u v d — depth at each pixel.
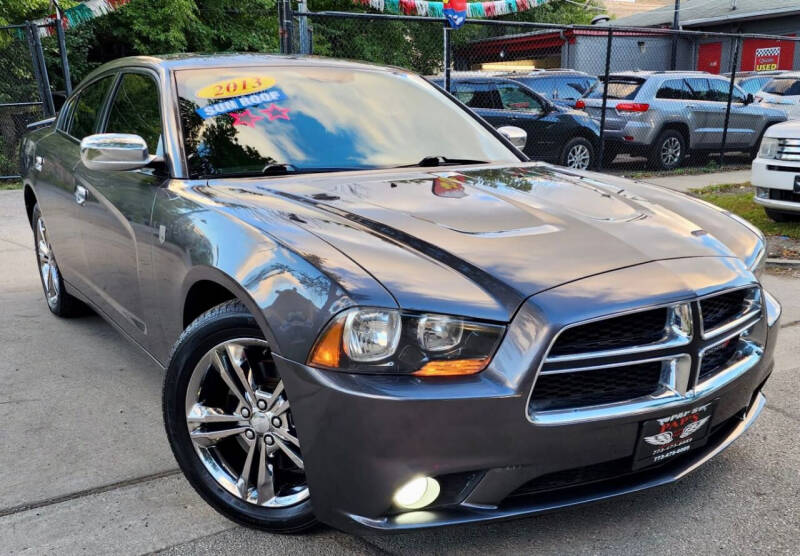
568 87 13.48
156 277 2.85
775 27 22.38
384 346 1.95
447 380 1.96
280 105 3.29
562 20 25.88
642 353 2.09
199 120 3.08
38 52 11.55
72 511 2.55
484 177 3.07
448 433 1.94
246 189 2.75
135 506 2.58
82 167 3.72
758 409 2.70
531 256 2.21
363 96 3.56
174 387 2.46
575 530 2.40
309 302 2.04
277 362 2.09
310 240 2.23
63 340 4.34
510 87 11.74
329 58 3.82
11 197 10.27
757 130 13.65
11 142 12.37
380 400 1.92
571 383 2.08
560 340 2.03
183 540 2.38
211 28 20.00
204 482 2.46
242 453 2.56
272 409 2.32
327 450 2.03
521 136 3.93
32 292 5.42
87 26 17.81
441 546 2.32
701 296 2.19
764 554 2.27
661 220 2.64
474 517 2.04
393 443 1.94
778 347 4.16
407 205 2.59
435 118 3.65
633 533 2.38
